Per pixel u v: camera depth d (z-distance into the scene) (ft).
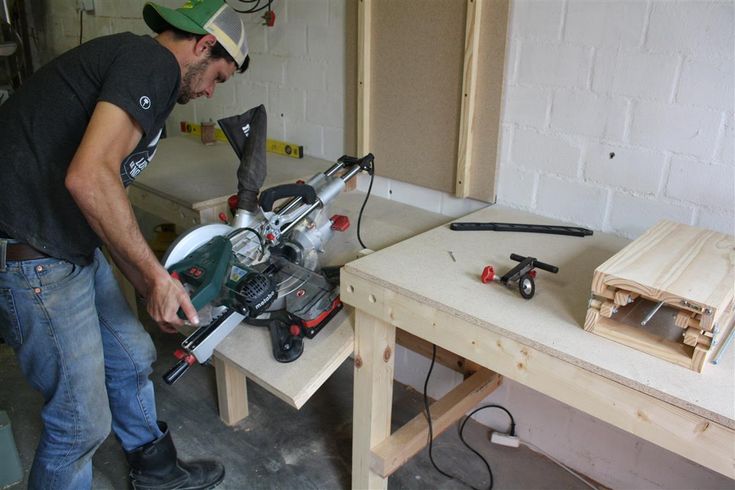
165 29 4.40
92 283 4.69
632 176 5.31
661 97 4.97
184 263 4.44
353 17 6.84
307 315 4.82
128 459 5.72
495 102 5.92
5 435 5.86
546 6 5.38
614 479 6.16
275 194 4.88
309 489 6.09
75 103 4.03
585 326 3.63
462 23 5.85
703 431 3.01
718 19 4.53
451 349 4.03
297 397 4.37
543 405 6.47
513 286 4.16
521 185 6.07
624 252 3.86
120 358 5.24
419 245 4.99
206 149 8.35
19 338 4.43
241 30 4.58
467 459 6.57
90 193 3.51
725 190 4.84
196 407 7.28
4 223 4.14
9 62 11.62
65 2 11.29
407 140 6.73
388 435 5.45
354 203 7.06
